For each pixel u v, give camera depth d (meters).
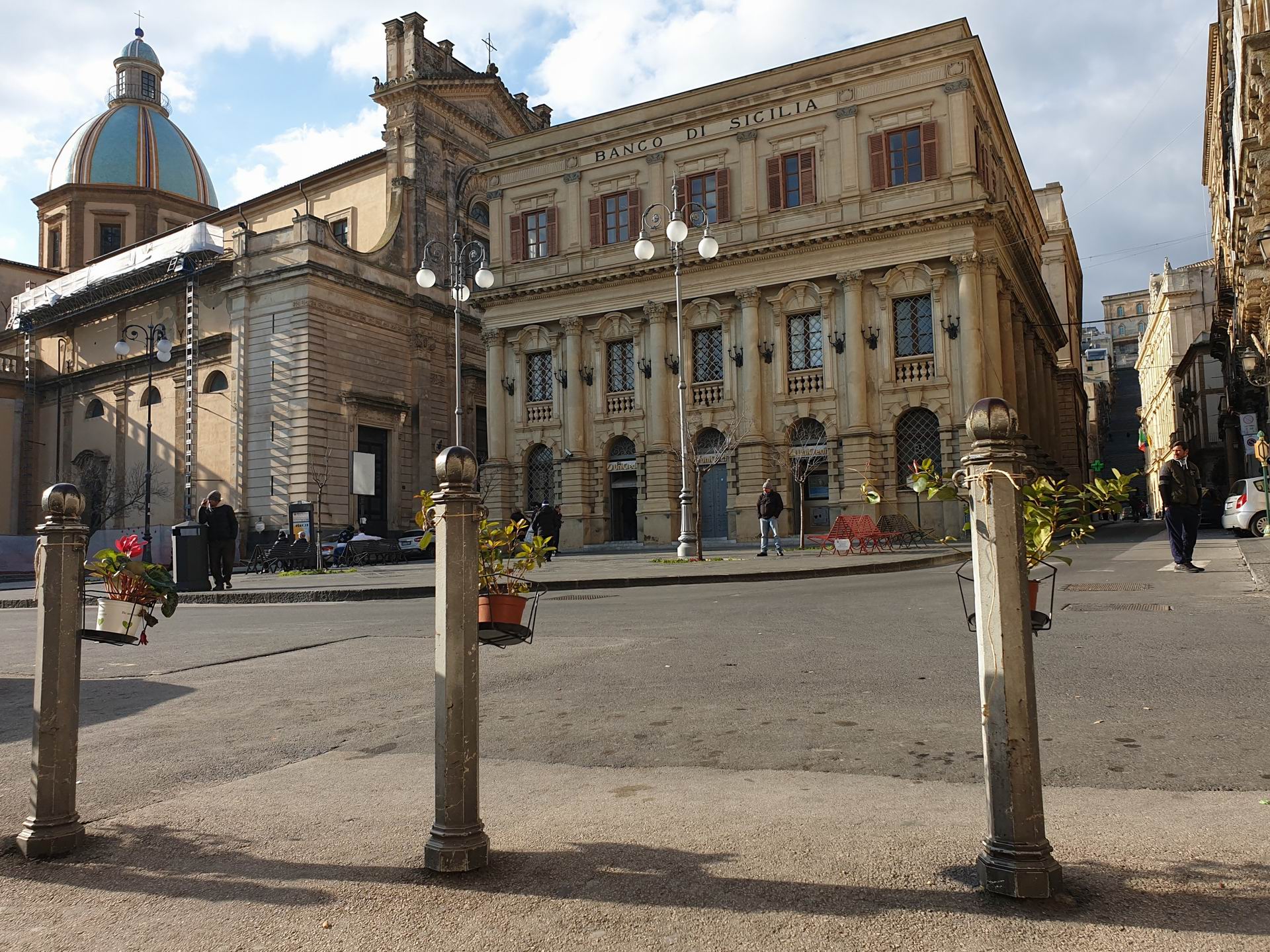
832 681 6.40
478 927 2.66
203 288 42.19
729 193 32.91
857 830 3.37
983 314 29.58
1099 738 4.66
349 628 10.79
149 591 4.11
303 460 37.03
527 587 4.07
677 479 33.31
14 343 51.88
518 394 36.59
